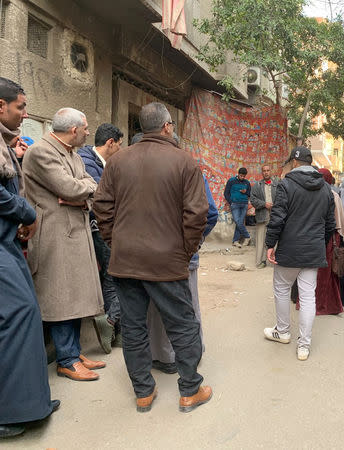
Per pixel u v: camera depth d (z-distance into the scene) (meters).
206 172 11.54
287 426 2.84
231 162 11.97
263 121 11.99
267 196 8.27
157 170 2.79
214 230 11.64
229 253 10.16
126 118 9.36
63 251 3.49
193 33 10.62
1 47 5.58
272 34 9.75
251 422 2.89
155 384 3.15
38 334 2.75
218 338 4.42
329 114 14.38
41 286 3.44
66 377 3.53
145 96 10.16
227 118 11.94
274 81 11.69
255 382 3.45
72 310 3.47
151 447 2.64
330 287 5.21
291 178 3.92
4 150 2.83
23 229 2.99
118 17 7.67
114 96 8.98
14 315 2.67
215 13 9.98
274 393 3.28
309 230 3.89
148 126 2.94
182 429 2.82
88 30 7.36
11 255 2.79
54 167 3.38
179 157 2.81
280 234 4.00
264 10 9.39
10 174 2.79
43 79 6.33
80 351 3.80
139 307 2.97
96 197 3.01
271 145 11.91
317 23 11.23
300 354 3.90
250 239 11.40
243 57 9.50
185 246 2.84
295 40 9.98
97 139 4.20
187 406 3.01
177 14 7.32
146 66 9.30
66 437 2.75
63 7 6.66
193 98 11.73
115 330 4.17
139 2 6.94
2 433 2.67
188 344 2.94
